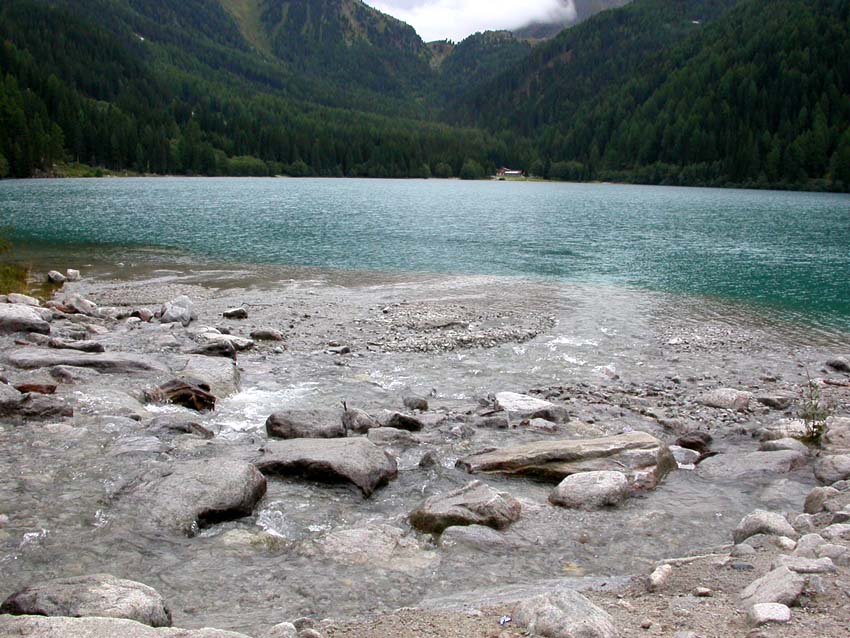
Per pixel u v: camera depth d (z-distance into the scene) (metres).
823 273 38.44
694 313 27.77
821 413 14.09
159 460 10.79
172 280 34.03
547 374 18.69
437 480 10.93
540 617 6.11
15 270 34.03
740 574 7.29
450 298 30.00
